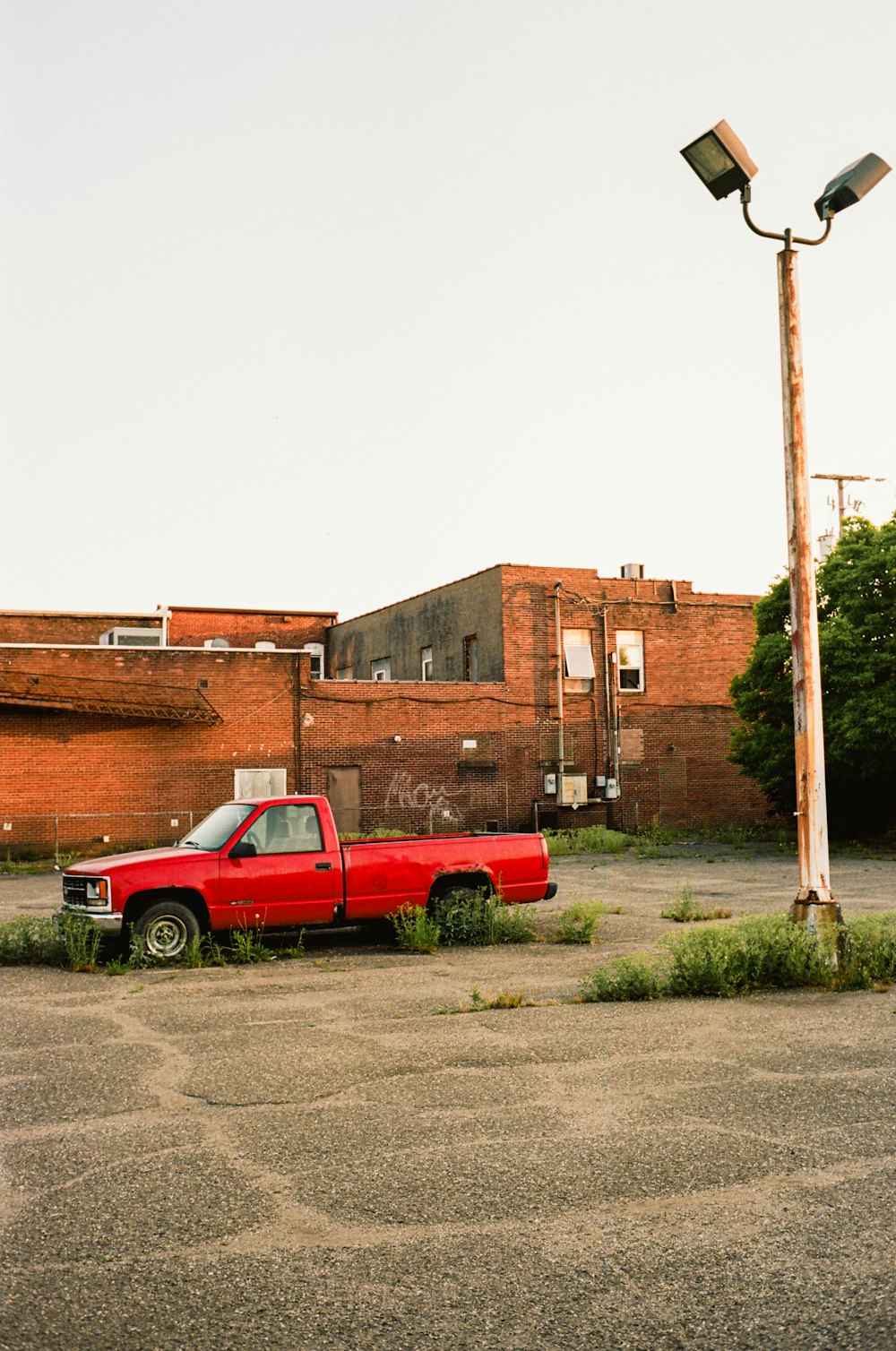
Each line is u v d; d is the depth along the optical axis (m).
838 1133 5.87
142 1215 4.86
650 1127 6.02
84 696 31.48
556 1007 9.48
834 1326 3.79
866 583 29.64
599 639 37.19
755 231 11.01
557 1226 4.68
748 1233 4.59
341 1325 3.85
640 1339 3.72
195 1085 7.04
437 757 34.84
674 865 25.92
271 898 12.70
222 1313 3.94
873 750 28.58
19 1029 8.80
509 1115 6.27
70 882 12.55
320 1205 4.95
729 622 38.91
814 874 10.67
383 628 45.16
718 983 9.96
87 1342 3.73
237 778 32.66
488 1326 3.83
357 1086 6.96
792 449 10.98
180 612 48.78
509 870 13.90
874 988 10.05
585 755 36.66
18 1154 5.71
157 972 11.73
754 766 32.31
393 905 13.32
